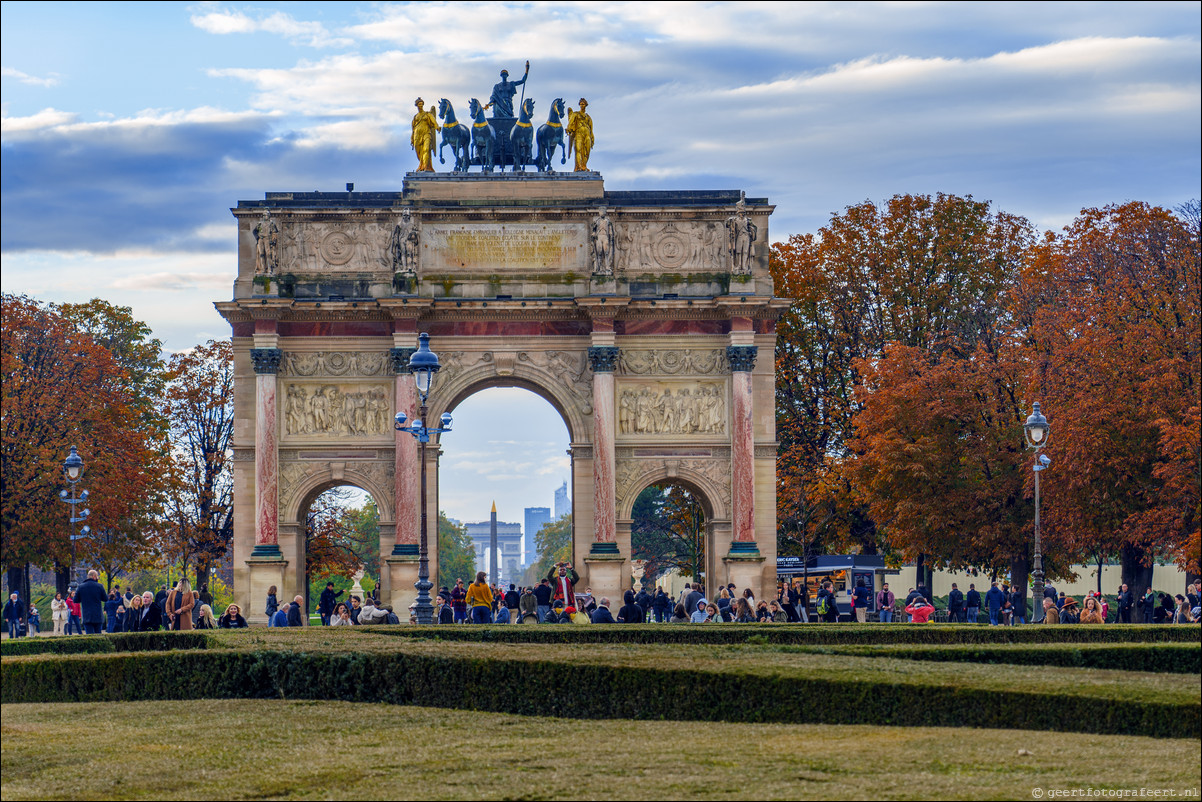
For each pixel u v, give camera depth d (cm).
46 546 11900
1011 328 12306
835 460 13312
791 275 13788
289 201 11025
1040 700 3612
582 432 10919
